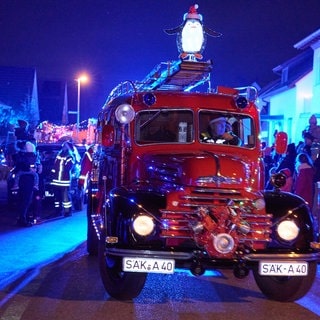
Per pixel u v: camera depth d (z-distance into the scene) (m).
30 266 8.49
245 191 6.30
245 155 7.68
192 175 6.23
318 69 26.77
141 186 6.98
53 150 16.33
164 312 6.27
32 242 10.50
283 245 6.28
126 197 6.32
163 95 7.75
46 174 14.91
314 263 6.52
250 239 6.18
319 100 26.47
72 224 12.79
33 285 7.35
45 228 12.17
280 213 6.32
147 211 6.09
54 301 6.62
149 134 7.59
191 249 6.03
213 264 6.02
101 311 6.25
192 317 6.11
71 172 14.27
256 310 6.44
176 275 8.13
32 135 13.91
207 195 6.17
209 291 7.26
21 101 45.38
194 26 8.34
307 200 11.19
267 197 6.54
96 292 7.04
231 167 6.38
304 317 6.21
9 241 10.59
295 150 12.56
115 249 6.02
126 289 6.49
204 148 7.57
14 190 13.50
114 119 8.16
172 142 7.57
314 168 11.55
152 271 5.96
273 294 6.84
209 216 6.03
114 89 9.52
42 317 6.00
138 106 7.61
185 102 7.70
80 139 25.97
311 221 6.38
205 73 8.41
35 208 13.02
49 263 8.70
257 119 7.89
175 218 6.09
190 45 8.35
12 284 7.39
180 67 8.20
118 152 7.77
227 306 6.58
